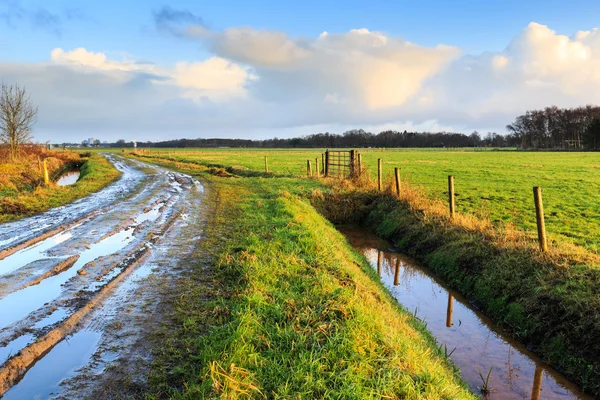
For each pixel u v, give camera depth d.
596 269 8.00
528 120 133.62
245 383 3.96
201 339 5.03
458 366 6.83
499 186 25.92
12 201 15.98
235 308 5.83
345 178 23.72
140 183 25.84
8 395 4.03
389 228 15.77
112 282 7.32
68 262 8.62
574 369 6.62
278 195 18.56
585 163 46.78
